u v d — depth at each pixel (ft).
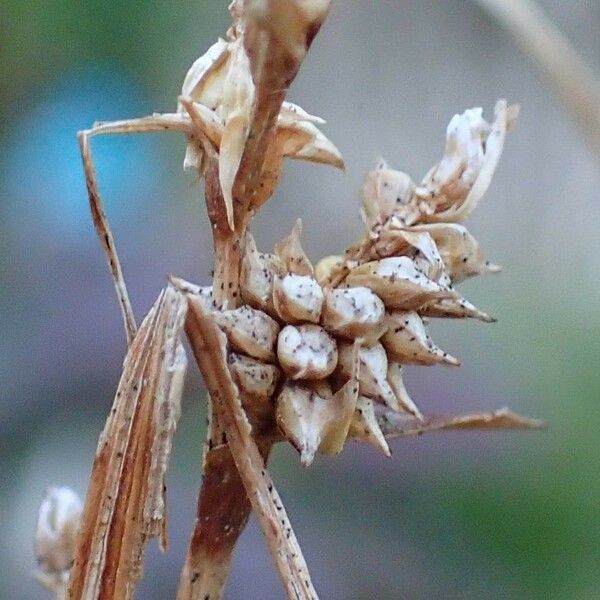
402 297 0.16
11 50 0.71
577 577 0.52
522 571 0.52
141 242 0.69
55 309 0.65
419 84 0.79
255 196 0.16
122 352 0.63
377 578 0.52
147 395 0.16
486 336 0.61
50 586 0.20
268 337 0.16
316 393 0.16
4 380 0.63
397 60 0.80
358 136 0.80
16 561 0.55
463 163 0.17
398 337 0.16
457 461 0.54
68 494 0.20
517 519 0.53
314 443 0.16
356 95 0.81
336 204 0.77
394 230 0.17
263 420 0.17
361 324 0.16
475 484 0.54
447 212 0.17
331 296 0.16
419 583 0.52
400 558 0.53
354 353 0.16
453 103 0.79
